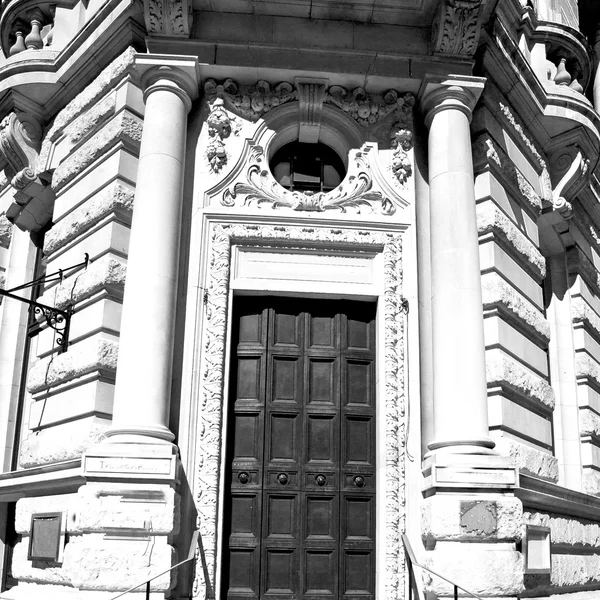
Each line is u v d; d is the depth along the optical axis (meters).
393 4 11.33
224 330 10.66
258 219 11.10
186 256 10.84
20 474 11.70
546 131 14.34
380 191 11.36
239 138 11.41
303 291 10.99
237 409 10.73
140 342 9.84
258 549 10.27
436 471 9.59
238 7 11.33
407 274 11.09
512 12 13.92
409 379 10.70
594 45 19.92
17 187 14.12
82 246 11.85
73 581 9.09
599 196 17.58
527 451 11.37
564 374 15.38
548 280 16.03
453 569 9.25
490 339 11.47
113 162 11.62
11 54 14.14
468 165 11.07
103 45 12.46
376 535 10.37
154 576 8.38
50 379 11.55
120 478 9.23
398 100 11.62
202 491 9.99
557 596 11.52
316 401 10.92
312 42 11.41
